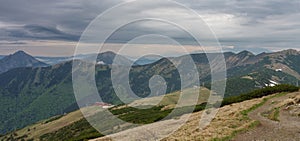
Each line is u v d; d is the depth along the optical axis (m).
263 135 40.16
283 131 42.88
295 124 49.56
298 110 65.12
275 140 36.84
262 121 52.91
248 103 89.69
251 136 39.53
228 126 46.50
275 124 49.44
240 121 51.50
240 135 40.25
